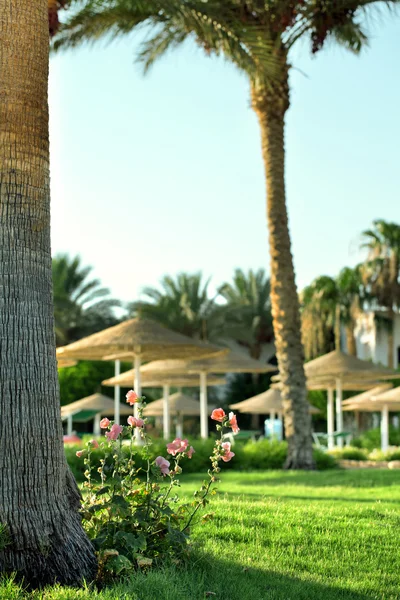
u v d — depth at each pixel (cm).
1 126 557
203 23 1505
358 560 680
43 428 536
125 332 2055
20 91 560
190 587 525
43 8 578
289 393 1870
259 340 5775
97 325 5491
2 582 486
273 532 777
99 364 4531
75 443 1938
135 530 578
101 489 591
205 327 5419
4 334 538
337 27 1848
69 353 2231
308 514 888
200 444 2077
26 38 564
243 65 1544
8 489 517
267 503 986
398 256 4659
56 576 515
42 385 542
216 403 5788
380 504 1034
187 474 1836
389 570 649
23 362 537
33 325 546
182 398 3869
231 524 804
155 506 595
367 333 5144
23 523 514
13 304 543
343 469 2034
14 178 555
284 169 1886
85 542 543
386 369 2730
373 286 4725
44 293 559
